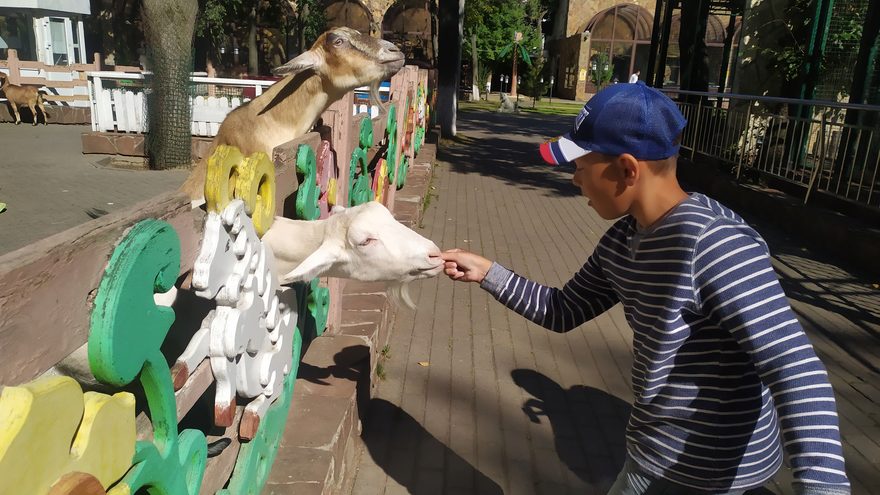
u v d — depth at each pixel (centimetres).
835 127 926
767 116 961
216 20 2378
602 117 162
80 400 114
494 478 321
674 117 161
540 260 704
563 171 1338
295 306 267
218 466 211
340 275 240
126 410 130
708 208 161
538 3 4197
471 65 3903
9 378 106
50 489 107
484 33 3853
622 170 163
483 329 504
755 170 1024
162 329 149
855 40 1005
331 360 363
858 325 538
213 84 1227
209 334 192
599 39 3956
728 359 162
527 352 467
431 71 1686
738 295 149
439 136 1689
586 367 447
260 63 2955
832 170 804
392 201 717
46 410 103
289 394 277
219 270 186
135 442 137
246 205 200
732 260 150
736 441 168
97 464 120
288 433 288
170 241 151
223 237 188
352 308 443
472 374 429
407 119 875
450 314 531
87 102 1880
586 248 761
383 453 337
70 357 133
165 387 154
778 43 1089
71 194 873
